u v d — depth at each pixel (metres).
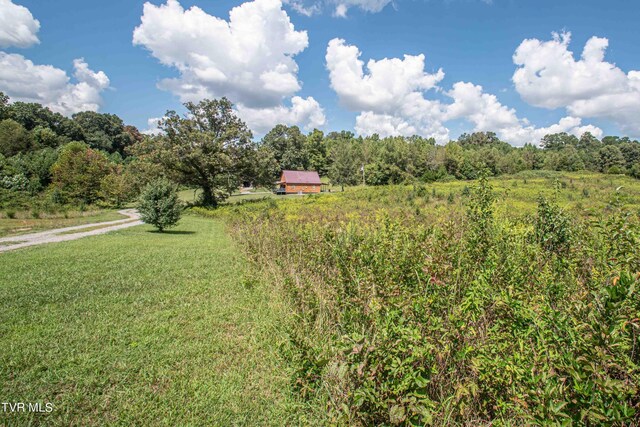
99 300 6.13
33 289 6.57
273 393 3.57
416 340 2.56
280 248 8.54
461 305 2.91
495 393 2.58
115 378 3.72
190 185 37.94
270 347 4.46
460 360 2.73
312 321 4.43
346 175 66.56
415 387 2.53
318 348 3.48
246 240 11.19
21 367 3.84
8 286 6.72
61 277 7.50
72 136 83.50
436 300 3.23
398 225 6.48
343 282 4.65
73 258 9.68
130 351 4.30
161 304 6.04
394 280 3.97
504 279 3.61
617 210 3.88
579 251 4.87
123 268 8.56
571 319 2.36
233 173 39.06
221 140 37.06
